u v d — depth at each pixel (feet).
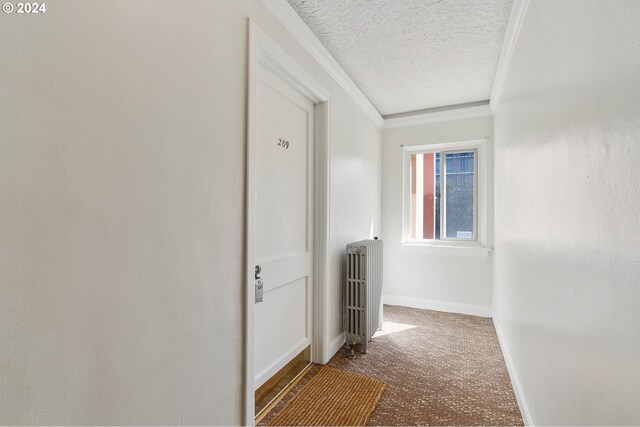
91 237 2.68
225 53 4.24
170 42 3.43
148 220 3.18
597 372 2.63
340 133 8.31
